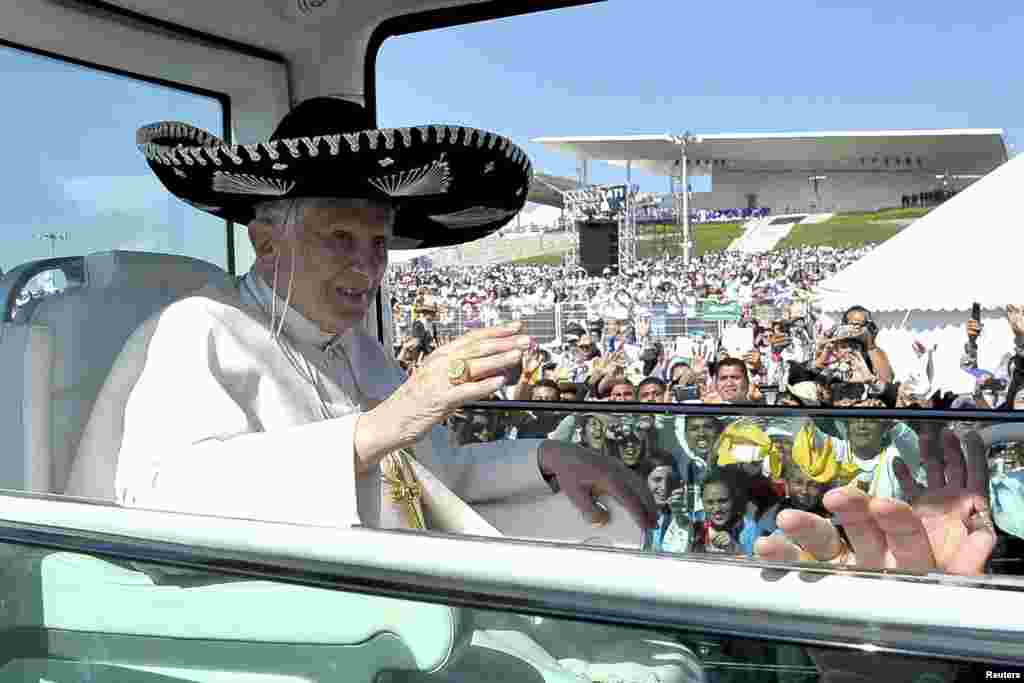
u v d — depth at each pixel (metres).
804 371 5.77
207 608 1.01
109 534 1.04
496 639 0.87
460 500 1.68
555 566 0.85
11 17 1.76
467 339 1.27
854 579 0.76
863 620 0.74
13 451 1.48
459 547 0.89
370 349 1.95
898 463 1.54
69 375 1.54
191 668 1.03
